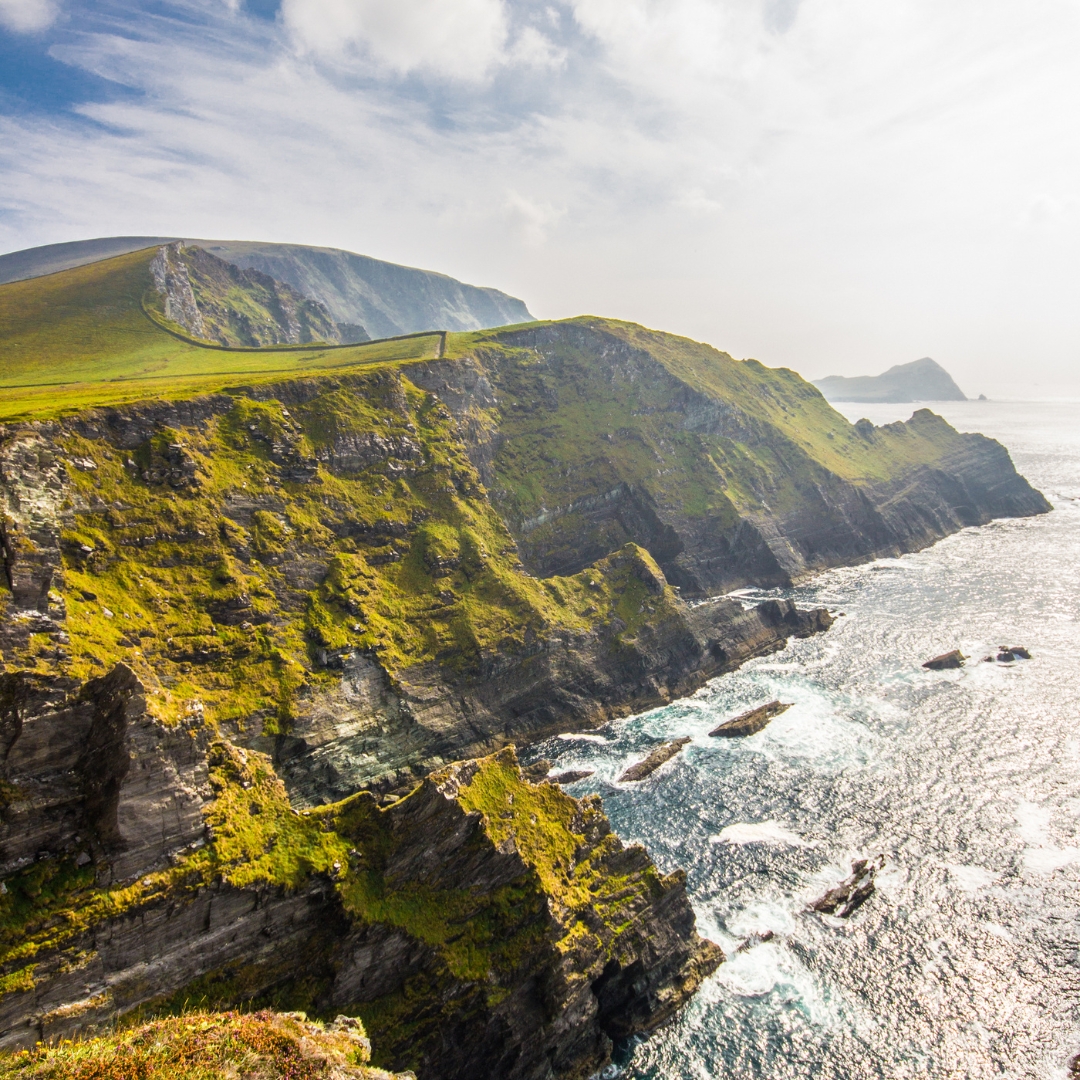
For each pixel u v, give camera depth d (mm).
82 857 43531
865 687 100312
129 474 78812
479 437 137750
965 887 62031
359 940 46938
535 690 93688
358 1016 46031
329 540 92188
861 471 193625
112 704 46375
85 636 60406
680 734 90938
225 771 50031
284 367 137000
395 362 132750
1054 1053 47500
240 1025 31844
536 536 136000
